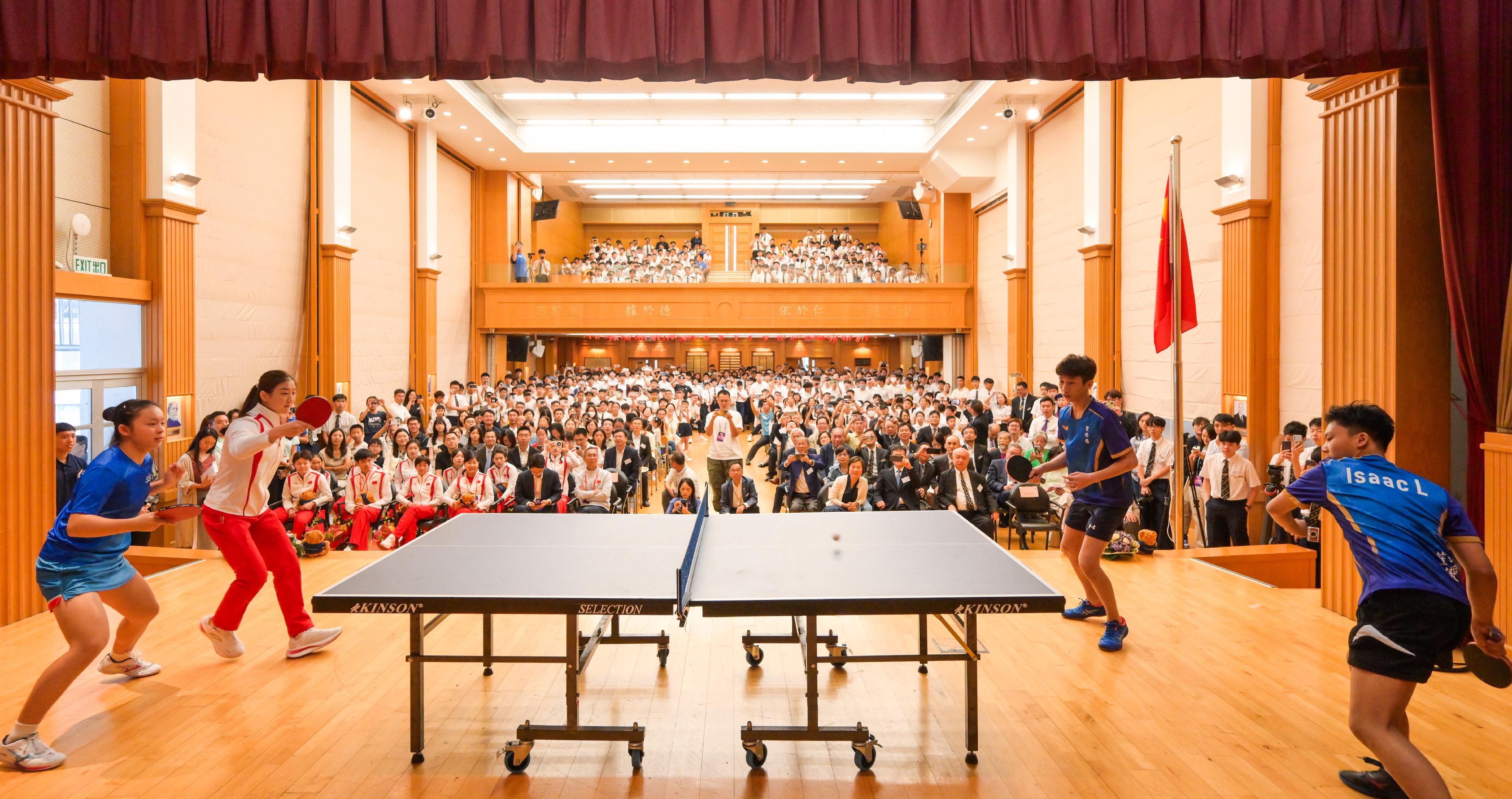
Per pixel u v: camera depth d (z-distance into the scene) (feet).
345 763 9.77
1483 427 14.43
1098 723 10.81
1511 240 13.65
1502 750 10.03
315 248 42.57
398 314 53.26
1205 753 9.93
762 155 63.00
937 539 12.12
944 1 14.29
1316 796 8.92
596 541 12.01
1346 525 8.66
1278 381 29.91
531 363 82.23
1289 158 29.22
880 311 67.87
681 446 42.52
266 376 12.78
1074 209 48.85
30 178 15.47
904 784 9.30
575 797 9.01
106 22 13.78
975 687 9.66
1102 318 43.11
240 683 12.20
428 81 47.24
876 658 9.86
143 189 29.96
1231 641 13.98
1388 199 14.69
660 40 14.24
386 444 30.30
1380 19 13.99
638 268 71.26
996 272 62.64
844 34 14.32
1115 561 19.51
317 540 20.29
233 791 9.11
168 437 30.12
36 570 10.27
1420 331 14.52
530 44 14.25
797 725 10.80
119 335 29.01
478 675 12.60
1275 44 14.02
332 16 13.99
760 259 75.00
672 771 9.64
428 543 11.88
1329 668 12.68
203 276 34.53
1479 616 7.97
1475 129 13.62
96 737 10.39
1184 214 36.42
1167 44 14.11
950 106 56.75
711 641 14.16
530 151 62.54
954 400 58.18
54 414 16.12
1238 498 23.02
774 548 11.48
